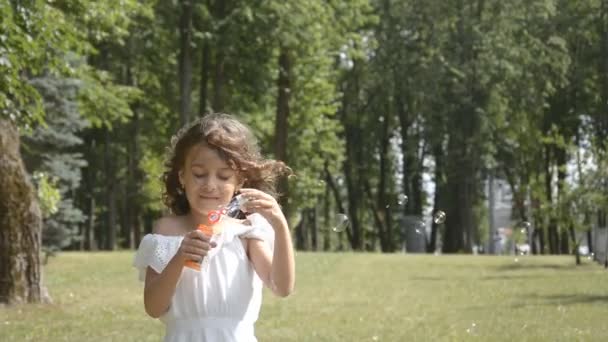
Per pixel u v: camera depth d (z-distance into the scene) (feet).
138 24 111.14
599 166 76.89
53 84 78.69
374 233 197.47
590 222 80.28
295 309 43.55
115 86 81.30
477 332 34.63
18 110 42.14
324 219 203.51
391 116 176.35
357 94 168.35
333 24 120.98
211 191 13.12
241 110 121.08
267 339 33.45
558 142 89.66
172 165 13.62
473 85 142.41
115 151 144.66
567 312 41.14
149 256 13.47
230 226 13.48
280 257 13.07
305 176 129.80
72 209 92.38
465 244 152.56
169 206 14.16
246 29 108.37
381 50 153.38
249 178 13.67
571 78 144.36
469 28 142.10
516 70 139.64
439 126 147.95
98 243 176.86
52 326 36.83
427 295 51.37
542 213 82.43
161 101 127.85
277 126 121.60
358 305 45.62
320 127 131.54
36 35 43.96
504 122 147.33
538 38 141.90
